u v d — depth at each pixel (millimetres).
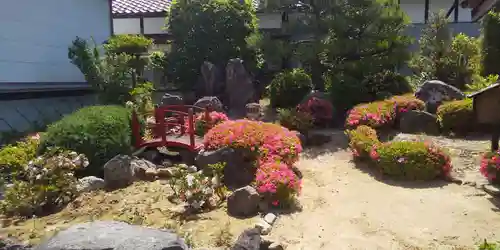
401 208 5785
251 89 12828
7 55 10203
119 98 11789
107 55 12484
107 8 14352
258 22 16547
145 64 13680
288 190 5828
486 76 11523
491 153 6500
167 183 6688
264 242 4586
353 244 4758
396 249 4641
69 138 7145
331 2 12195
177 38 14336
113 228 4219
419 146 7137
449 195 6207
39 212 5672
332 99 11719
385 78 12398
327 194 6422
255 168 6711
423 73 12953
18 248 4375
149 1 17969
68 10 12414
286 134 7477
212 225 5129
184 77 14055
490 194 6156
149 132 9109
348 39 11703
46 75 11578
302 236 4953
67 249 3729
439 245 4707
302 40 12805
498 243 4559
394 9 11797
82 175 7012
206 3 14070
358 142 8039
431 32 13188
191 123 7902
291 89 12391
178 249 3844
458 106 9578
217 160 6781
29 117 10969
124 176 6629
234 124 7539
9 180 6684
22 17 10656
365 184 6840
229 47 13922
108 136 7406
